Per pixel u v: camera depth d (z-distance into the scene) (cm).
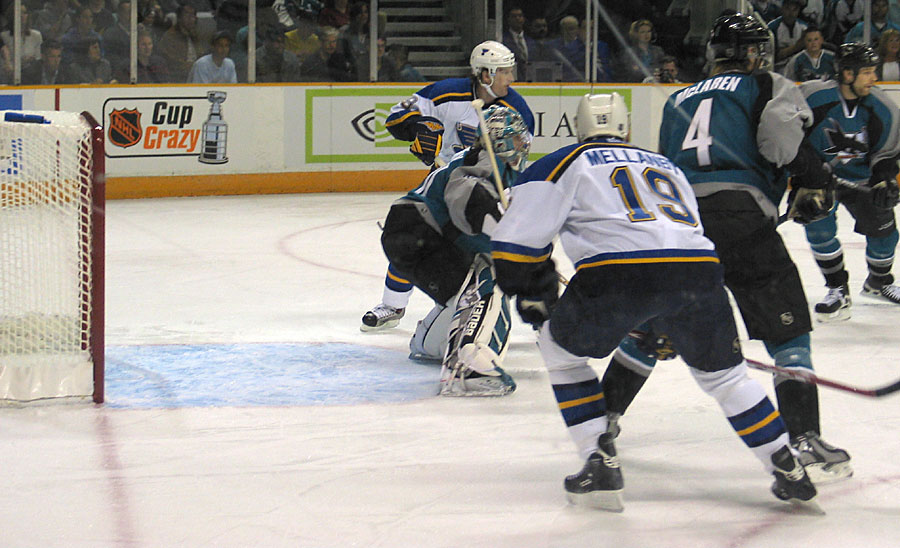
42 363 636
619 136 469
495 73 838
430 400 658
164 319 905
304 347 806
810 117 527
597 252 438
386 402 652
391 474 520
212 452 552
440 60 2019
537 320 461
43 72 1705
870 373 722
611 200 440
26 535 441
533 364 758
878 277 975
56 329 638
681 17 1953
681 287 431
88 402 641
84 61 1725
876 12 1903
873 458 541
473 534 443
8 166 616
